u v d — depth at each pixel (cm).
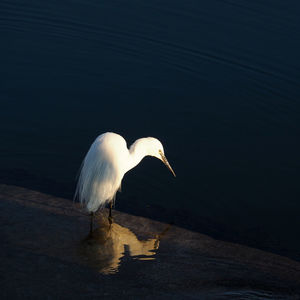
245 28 1641
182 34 1620
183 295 774
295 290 818
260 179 1132
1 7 1719
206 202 1062
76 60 1511
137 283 793
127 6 1745
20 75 1420
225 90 1430
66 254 852
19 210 966
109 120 1283
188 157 1183
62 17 1684
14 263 809
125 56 1544
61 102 1334
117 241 911
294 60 1527
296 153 1221
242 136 1266
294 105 1391
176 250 902
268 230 994
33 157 1159
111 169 980
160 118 1302
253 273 856
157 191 1088
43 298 734
